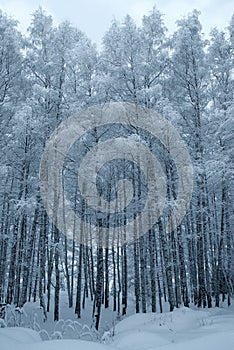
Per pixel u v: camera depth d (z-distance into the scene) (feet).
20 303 48.44
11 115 56.08
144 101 52.75
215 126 56.59
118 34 56.95
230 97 61.62
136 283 55.26
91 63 56.03
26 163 55.11
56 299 52.08
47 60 60.80
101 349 19.58
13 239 52.54
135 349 21.56
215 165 49.73
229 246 63.82
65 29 62.39
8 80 57.16
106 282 68.54
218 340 20.13
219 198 67.46
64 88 58.59
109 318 57.11
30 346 19.01
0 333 20.86
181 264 52.39
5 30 57.16
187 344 20.22
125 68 56.08
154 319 34.83
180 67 60.75
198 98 60.49
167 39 59.26
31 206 48.65
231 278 70.95
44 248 53.98
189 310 39.17
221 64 64.64
